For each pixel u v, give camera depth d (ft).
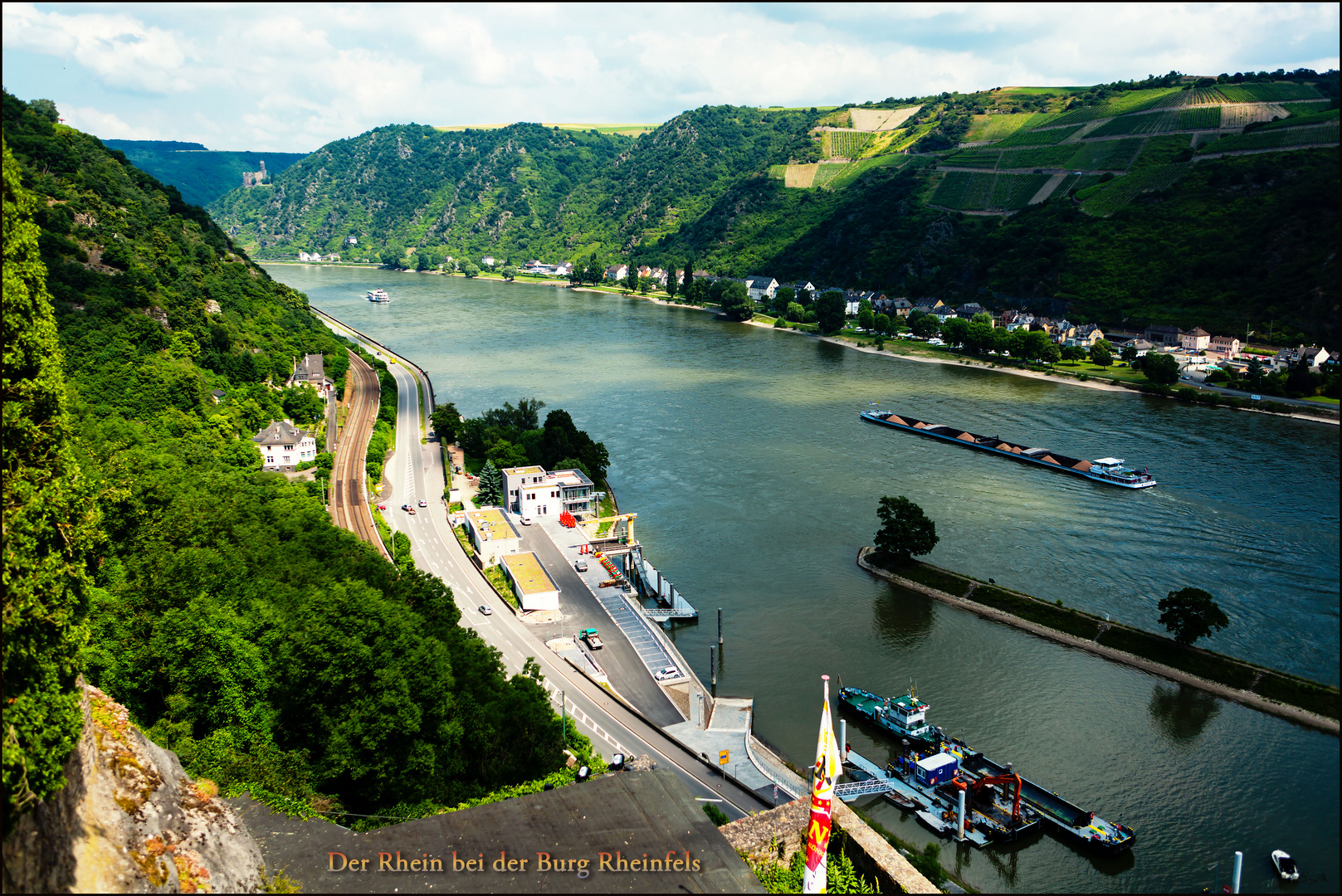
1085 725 377.91
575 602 480.23
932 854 270.67
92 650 240.53
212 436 579.48
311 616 267.39
